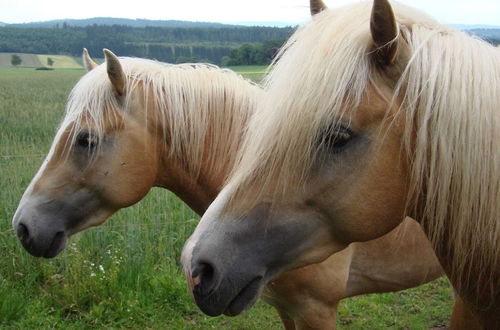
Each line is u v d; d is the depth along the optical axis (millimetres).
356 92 1380
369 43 1408
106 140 2588
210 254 1449
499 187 1410
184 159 2736
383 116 1390
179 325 4336
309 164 1422
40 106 18547
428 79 1373
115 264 4773
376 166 1402
